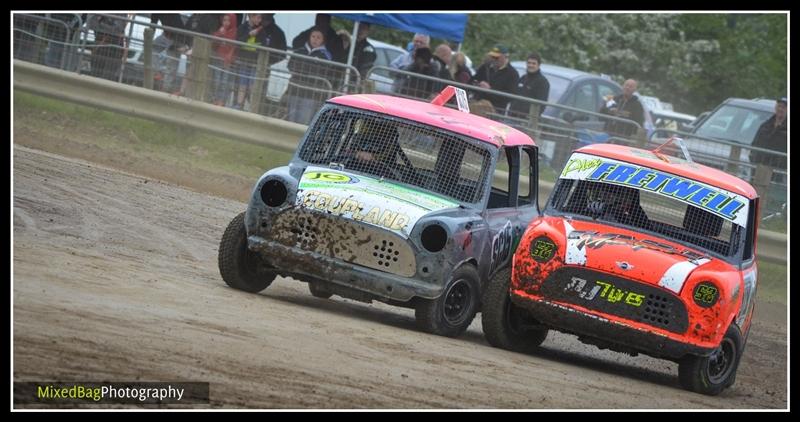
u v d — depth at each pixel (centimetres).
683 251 2689
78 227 3161
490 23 10506
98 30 5403
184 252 3209
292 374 1967
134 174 4425
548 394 2225
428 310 2652
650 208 2823
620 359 3192
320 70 5219
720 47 11850
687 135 5222
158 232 3406
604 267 2569
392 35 9625
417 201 2711
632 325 2542
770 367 3419
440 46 5666
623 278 2559
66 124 5244
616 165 2900
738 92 11788
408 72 5247
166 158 5000
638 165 2903
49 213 3250
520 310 2739
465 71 5650
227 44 5297
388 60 7069
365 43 5981
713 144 5188
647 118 6269
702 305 2531
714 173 2988
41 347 1817
